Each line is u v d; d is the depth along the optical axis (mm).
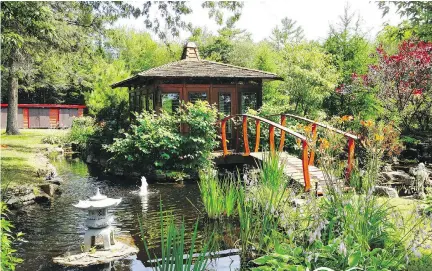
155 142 12383
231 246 5699
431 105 12984
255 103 15766
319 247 3928
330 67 17969
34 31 9031
